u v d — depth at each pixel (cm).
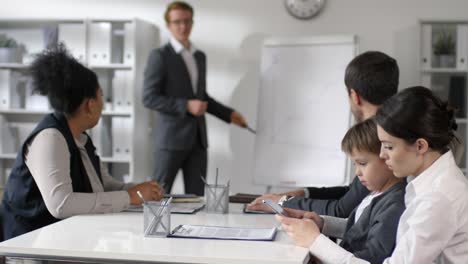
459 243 161
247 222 216
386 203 180
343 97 454
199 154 481
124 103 500
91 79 251
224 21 509
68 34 505
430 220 157
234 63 509
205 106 455
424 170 168
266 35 503
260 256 158
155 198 255
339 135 451
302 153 460
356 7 489
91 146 266
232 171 513
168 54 470
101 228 200
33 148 236
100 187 257
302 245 174
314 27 495
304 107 463
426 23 471
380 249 172
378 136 175
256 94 506
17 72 529
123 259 162
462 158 466
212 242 177
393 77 244
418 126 164
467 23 466
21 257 169
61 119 246
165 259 160
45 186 230
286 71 471
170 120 467
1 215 246
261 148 472
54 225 205
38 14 534
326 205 244
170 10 471
